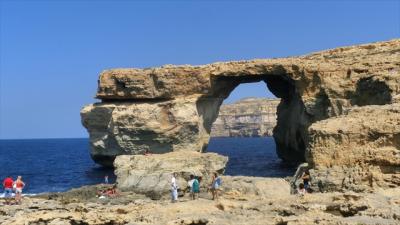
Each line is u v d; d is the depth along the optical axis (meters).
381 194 24.45
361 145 29.08
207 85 76.06
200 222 23.91
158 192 38.62
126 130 76.06
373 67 60.94
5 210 30.91
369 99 53.50
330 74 65.00
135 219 26.06
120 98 79.88
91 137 82.38
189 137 76.56
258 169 74.25
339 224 19.72
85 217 27.77
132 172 41.44
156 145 75.75
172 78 76.62
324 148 30.19
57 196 40.97
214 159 41.44
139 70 78.25
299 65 69.62
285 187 33.31
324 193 26.09
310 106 66.88
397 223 19.09
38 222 27.67
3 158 128.38
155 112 75.56
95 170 83.50
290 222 20.80
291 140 80.31
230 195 31.89
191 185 34.41
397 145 27.98
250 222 22.14
